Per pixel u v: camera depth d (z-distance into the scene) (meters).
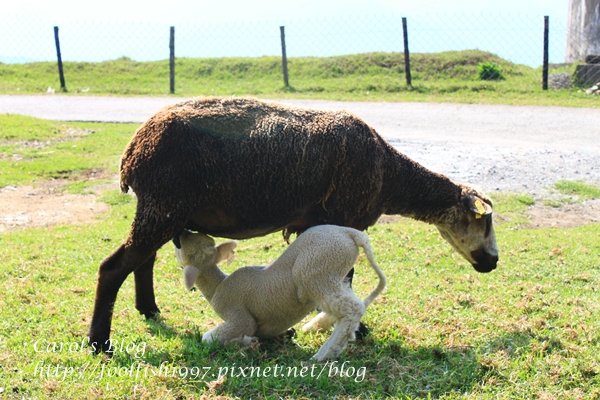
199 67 29.19
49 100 23.89
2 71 29.47
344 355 6.02
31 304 7.21
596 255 9.11
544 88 23.16
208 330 6.59
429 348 6.22
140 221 5.98
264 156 6.09
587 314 6.98
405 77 26.03
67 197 12.39
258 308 6.09
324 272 5.84
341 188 6.43
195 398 5.36
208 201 6.05
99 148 15.84
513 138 16.66
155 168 5.90
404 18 24.28
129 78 28.75
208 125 6.04
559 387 5.58
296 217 6.41
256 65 28.70
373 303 7.36
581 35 26.67
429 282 8.12
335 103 22.05
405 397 5.40
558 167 13.96
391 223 10.88
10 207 11.74
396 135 17.05
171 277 8.32
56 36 26.56
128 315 6.94
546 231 10.41
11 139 16.45
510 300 7.46
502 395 5.44
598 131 17.30
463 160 14.45
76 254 9.14
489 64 25.50
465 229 7.29
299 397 5.37
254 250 9.43
